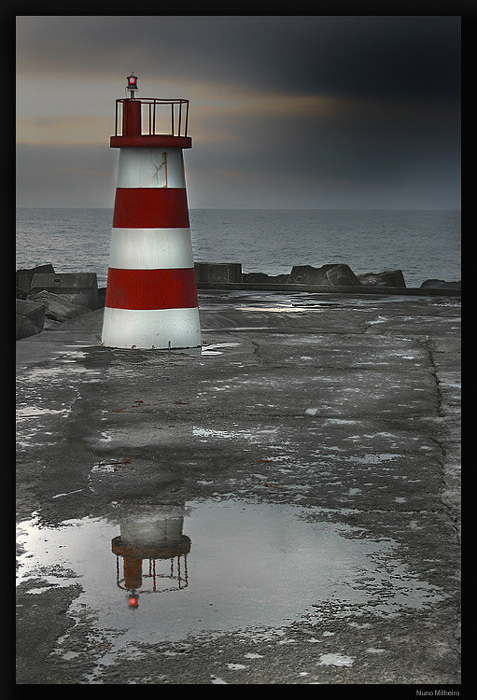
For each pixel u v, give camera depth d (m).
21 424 6.01
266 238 111.94
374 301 14.37
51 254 70.06
